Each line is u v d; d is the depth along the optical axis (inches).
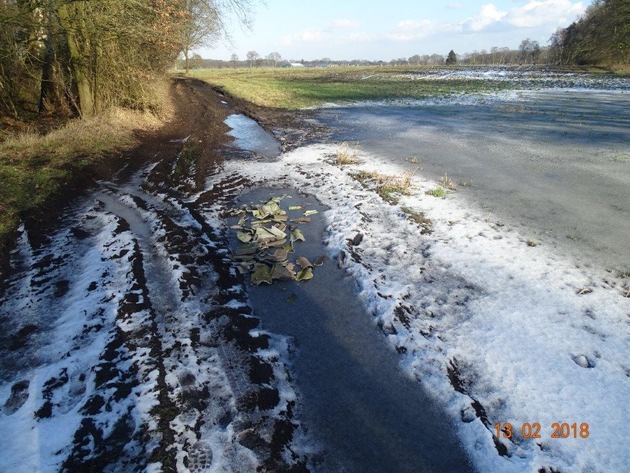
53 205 330.6
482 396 165.8
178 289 229.5
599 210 321.7
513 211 326.6
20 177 355.9
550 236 284.2
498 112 836.0
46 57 628.4
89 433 146.9
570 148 513.0
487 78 1806.1
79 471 133.3
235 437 147.0
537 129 644.1
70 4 491.2
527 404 160.2
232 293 233.0
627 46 1649.9
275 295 235.9
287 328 209.2
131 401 158.2
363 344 197.3
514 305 215.2
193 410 157.2
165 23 542.6
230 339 195.2
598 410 155.8
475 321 205.5
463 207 338.3
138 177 422.9
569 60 2509.8
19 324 202.4
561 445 144.6
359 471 139.4
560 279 235.0
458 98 1101.7
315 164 480.1
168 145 555.2
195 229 303.4
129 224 312.3
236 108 917.2
